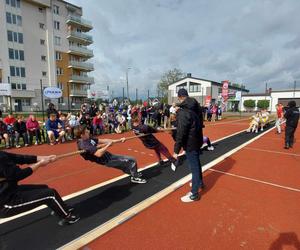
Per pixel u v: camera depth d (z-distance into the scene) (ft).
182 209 12.24
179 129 12.60
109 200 13.39
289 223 10.84
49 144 33.37
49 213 11.91
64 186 15.80
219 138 36.11
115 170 19.25
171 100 154.61
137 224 10.84
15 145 32.12
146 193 14.32
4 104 111.86
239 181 16.30
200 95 143.84
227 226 10.63
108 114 46.44
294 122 26.99
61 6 138.31
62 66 141.18
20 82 121.90
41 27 130.00
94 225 10.77
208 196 13.80
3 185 8.30
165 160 22.36
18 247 9.29
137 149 27.96
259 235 9.95
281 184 15.71
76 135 13.05
